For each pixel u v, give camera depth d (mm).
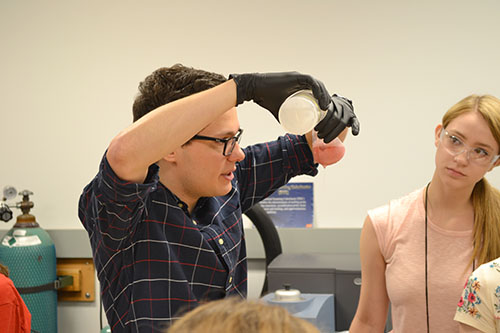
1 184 3025
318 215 2803
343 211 2779
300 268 2355
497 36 2627
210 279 1196
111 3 2928
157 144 915
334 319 2322
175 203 1179
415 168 2715
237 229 1300
